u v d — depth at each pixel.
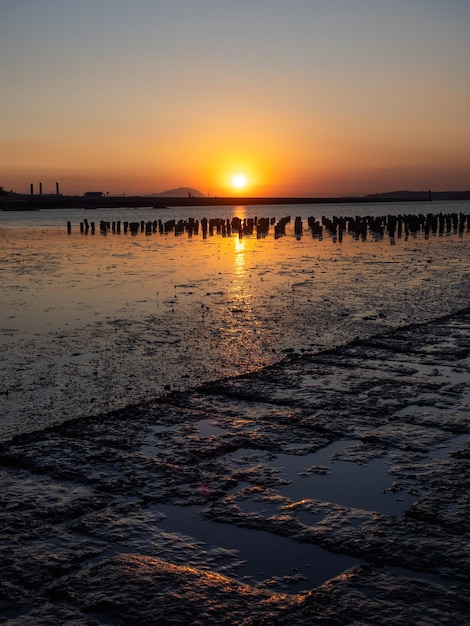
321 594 3.64
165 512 4.67
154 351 10.90
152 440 6.07
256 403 7.21
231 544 4.24
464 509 4.67
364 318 13.72
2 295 17.56
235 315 14.22
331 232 51.47
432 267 24.55
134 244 40.78
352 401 7.22
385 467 5.46
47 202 138.00
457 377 8.25
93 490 5.02
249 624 3.40
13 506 4.75
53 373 9.57
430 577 3.82
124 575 3.85
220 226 55.47
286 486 5.11
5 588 3.74
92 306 15.64
